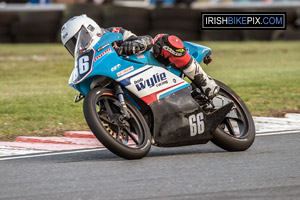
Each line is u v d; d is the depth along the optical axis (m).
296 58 54.66
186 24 70.38
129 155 16.98
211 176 15.16
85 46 17.27
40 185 14.52
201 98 18.88
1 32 75.19
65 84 39.97
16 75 45.69
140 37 17.81
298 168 15.91
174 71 18.64
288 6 74.44
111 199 13.10
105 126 17.58
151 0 81.88
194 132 18.25
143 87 17.53
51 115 26.72
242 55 57.59
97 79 17.44
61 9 77.69
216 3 78.88
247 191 13.61
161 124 17.80
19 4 81.19
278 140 20.55
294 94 32.00
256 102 29.80
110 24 68.69
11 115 26.98
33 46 69.00
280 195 13.23
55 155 18.81
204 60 20.08
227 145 18.72
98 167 16.50
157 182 14.59
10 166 17.02
